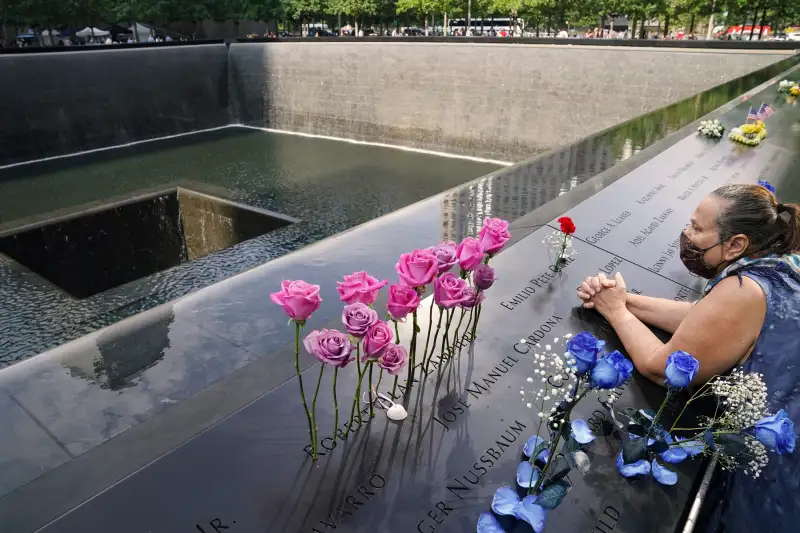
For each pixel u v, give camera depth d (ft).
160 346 12.98
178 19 136.26
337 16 167.02
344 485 7.39
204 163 74.79
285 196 57.82
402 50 81.00
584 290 11.18
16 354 23.30
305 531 6.79
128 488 7.21
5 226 44.19
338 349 6.53
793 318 8.06
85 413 11.02
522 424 8.58
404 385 9.19
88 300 26.71
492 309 11.30
